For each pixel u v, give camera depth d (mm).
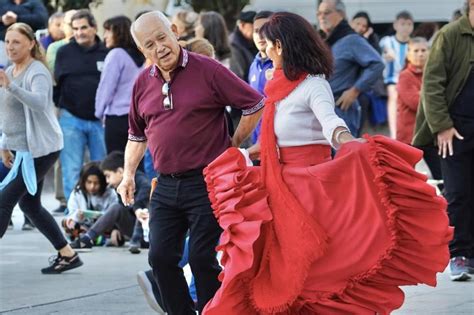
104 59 16484
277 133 7113
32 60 11188
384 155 6629
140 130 8102
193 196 7609
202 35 13023
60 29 18391
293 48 7020
